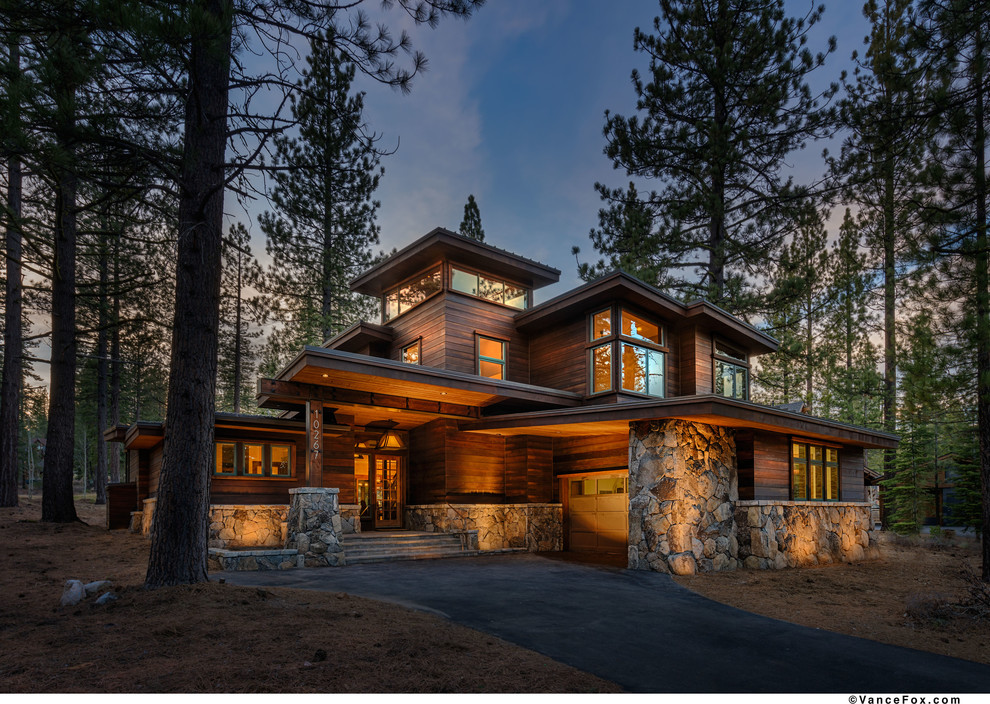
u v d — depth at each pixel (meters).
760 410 11.03
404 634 5.73
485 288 16.86
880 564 13.38
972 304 9.48
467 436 15.29
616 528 14.33
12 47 7.02
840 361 29.02
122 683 4.21
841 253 28.33
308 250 25.64
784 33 18.73
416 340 16.91
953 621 7.39
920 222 10.31
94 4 5.76
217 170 8.01
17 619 6.07
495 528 14.88
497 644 5.70
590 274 21.52
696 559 10.84
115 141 7.05
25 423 48.06
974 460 23.33
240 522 13.09
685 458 11.05
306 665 4.65
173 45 6.18
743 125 19.36
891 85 10.73
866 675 5.30
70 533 13.41
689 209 20.16
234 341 31.27
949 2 9.87
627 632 6.49
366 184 24.69
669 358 16.31
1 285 20.20
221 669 4.50
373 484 15.63
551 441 16.12
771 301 19.48
